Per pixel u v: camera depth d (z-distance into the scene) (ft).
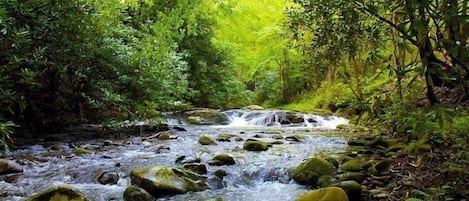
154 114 24.25
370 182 11.59
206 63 43.45
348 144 18.62
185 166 13.53
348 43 11.02
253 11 51.03
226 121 33.94
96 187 12.25
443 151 11.55
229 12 33.24
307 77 51.60
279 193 11.81
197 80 42.73
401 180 11.03
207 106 44.42
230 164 14.55
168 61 25.89
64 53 19.17
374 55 10.62
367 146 17.30
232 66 46.88
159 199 11.16
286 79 54.75
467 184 9.16
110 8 23.02
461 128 10.36
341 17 10.84
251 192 12.00
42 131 22.54
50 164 14.97
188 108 35.42
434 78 11.94
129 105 23.53
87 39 20.34
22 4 17.01
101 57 21.29
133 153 17.31
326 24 11.41
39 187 12.21
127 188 11.27
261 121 33.83
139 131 24.89
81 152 17.13
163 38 27.71
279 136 22.09
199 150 17.71
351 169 12.80
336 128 28.12
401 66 7.45
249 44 55.26
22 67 17.38
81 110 22.65
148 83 23.82
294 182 12.77
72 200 10.10
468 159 9.43
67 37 19.42
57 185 10.58
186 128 28.66
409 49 6.26
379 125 19.62
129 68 23.06
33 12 17.44
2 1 16.42
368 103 9.81
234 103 47.50
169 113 33.24
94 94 21.75
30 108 20.76
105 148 18.63
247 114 35.24
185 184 11.93
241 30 52.29
